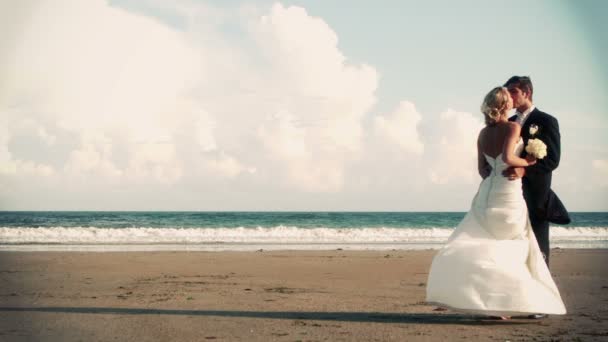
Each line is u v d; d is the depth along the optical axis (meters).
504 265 4.80
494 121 5.12
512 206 4.94
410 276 9.17
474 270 4.83
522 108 5.38
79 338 4.44
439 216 73.38
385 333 4.62
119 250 16.16
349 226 50.66
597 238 25.19
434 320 5.23
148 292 7.25
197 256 13.25
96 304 6.24
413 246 18.67
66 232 23.52
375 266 10.84
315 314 5.55
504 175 5.00
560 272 9.77
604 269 10.27
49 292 7.27
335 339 4.40
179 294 7.04
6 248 17.06
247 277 8.98
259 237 23.50
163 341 4.33
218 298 6.71
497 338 4.44
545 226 5.29
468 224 5.11
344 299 6.62
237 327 4.88
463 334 4.58
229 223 51.00
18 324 5.03
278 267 10.63
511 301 4.73
